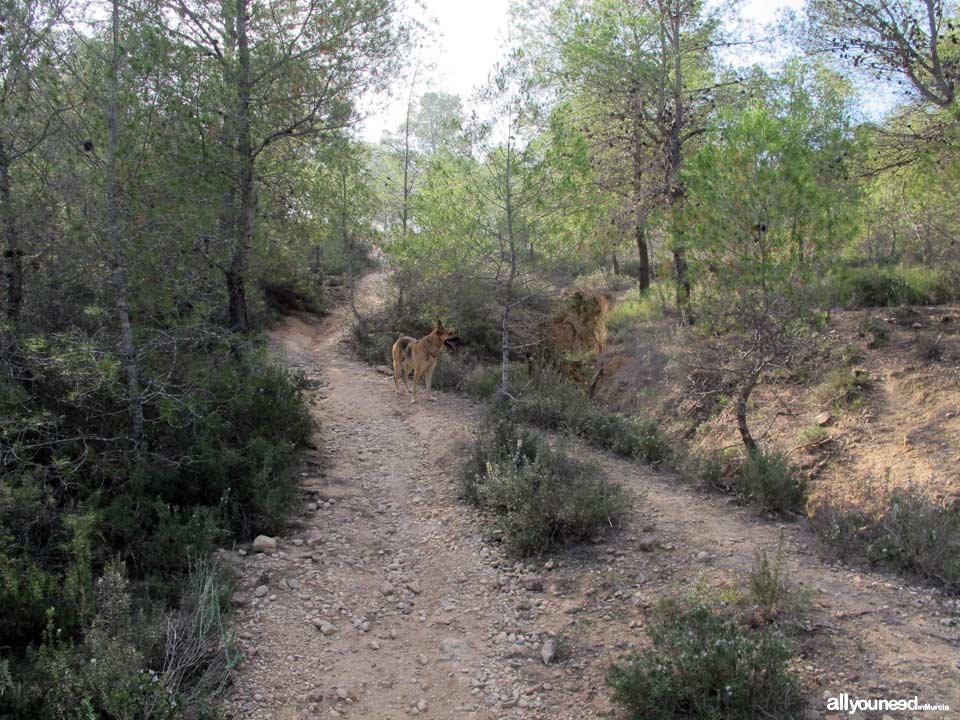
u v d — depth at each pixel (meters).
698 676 4.08
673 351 12.27
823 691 4.08
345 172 12.94
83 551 4.80
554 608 5.52
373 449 9.50
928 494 7.86
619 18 15.79
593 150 16.38
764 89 15.27
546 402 11.01
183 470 6.57
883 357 11.19
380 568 6.25
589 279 21.38
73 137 7.04
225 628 4.85
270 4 10.34
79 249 6.80
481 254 10.89
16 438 5.98
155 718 3.71
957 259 12.41
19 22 6.95
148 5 8.23
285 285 18.53
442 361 13.59
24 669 4.01
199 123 8.84
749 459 8.50
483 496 7.39
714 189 8.90
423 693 4.50
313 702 4.32
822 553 6.17
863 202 11.56
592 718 4.16
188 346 7.69
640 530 6.79
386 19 11.02
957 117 11.62
